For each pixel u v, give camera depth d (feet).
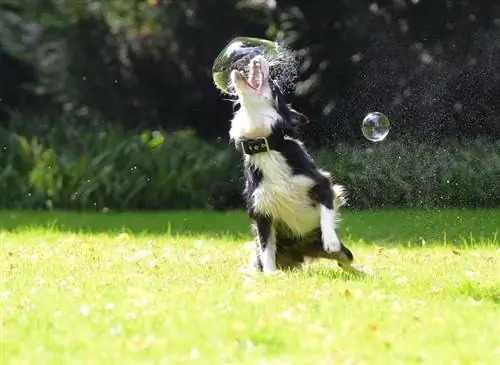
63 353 25.17
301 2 97.50
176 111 110.52
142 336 27.09
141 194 94.73
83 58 110.93
